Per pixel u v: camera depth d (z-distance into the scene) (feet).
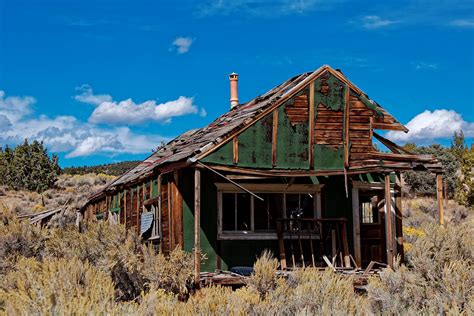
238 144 49.24
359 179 57.62
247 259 52.90
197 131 71.10
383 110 53.47
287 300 33.12
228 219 53.47
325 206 55.77
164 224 54.29
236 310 28.40
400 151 56.70
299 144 51.31
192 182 52.08
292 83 54.54
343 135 52.26
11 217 54.95
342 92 52.60
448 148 186.29
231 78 75.31
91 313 24.31
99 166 270.46
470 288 33.09
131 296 40.16
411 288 34.99
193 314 27.48
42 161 160.04
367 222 60.03
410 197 157.79
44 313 24.54
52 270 30.91
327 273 36.70
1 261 46.14
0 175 157.17
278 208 55.01
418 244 38.63
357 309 31.58
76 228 57.31
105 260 41.37
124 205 70.38
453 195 159.84
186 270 42.88
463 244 39.52
